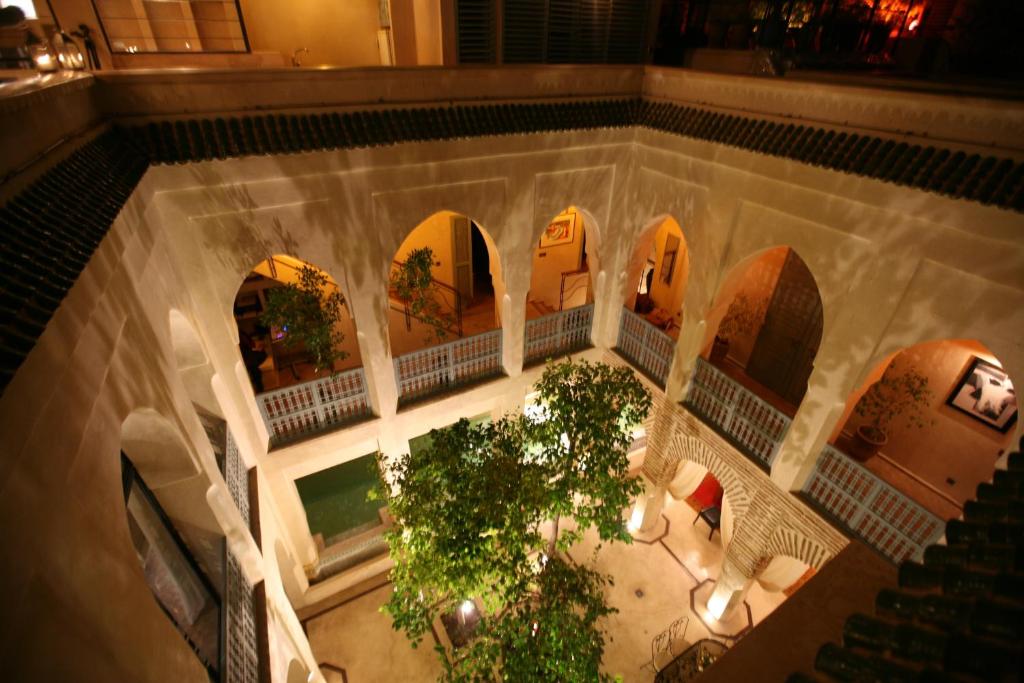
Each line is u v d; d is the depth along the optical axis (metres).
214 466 6.02
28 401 2.33
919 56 9.90
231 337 7.71
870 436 9.26
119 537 3.14
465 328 14.50
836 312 7.07
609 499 7.81
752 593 11.52
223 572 5.73
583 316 11.38
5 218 3.05
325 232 7.61
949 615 2.07
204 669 4.08
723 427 9.36
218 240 6.96
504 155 8.52
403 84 7.65
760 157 7.48
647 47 10.73
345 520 12.16
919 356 8.81
